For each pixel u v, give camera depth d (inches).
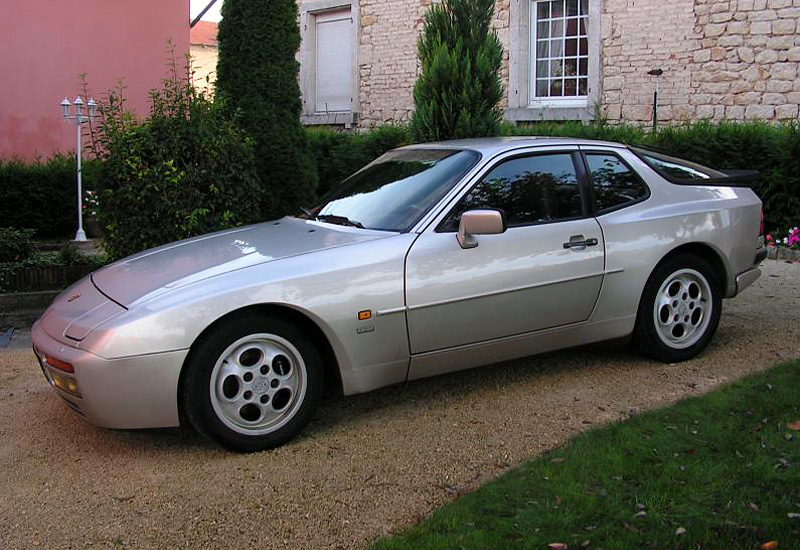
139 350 141.4
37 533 124.5
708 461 138.0
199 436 163.0
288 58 323.0
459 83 303.9
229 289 148.4
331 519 127.3
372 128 506.3
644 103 458.3
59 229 432.1
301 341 155.9
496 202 178.5
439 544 114.6
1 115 474.3
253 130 317.1
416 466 146.3
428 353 168.9
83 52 493.7
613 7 463.2
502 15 503.8
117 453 155.3
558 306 181.8
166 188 263.7
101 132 282.8
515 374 198.1
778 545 109.4
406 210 175.6
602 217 189.9
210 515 129.2
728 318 246.1
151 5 513.3
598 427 158.4
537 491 130.3
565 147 192.5
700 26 434.9
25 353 230.8
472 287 169.3
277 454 153.0
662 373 195.2
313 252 161.0
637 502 124.6
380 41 565.0
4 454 155.8
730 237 206.8
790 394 169.2
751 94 422.6
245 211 280.5
